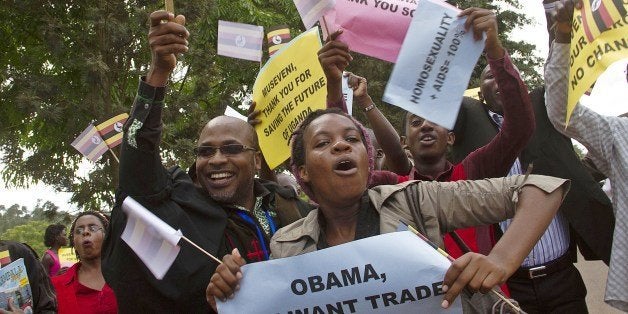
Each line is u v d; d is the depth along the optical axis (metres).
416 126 4.07
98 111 13.17
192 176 3.45
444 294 2.18
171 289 2.85
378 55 3.36
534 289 4.07
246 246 3.08
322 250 2.29
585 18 2.76
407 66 2.79
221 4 14.59
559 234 4.09
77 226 5.29
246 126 3.32
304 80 3.96
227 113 4.35
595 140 3.46
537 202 2.25
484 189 2.38
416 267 2.22
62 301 5.06
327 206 2.48
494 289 2.28
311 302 2.28
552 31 3.30
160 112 2.85
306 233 2.48
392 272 2.23
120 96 14.40
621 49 2.70
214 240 2.97
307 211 3.42
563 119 3.38
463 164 3.46
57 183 15.26
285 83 4.02
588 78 2.71
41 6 13.45
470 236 3.42
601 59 2.70
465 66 2.77
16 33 15.28
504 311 2.34
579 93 2.73
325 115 2.50
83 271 5.27
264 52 15.03
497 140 3.26
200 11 13.01
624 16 2.70
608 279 3.35
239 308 2.30
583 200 3.96
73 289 5.11
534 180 2.31
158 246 2.49
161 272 2.47
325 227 2.52
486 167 3.33
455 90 2.76
